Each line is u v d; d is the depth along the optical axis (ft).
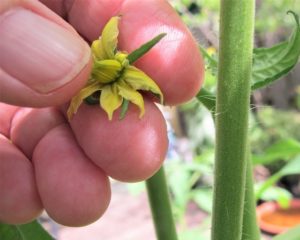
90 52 0.17
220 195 0.17
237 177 0.17
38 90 0.16
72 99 0.17
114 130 0.17
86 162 0.19
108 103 0.16
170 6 0.19
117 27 0.18
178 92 0.19
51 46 0.16
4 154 0.20
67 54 0.16
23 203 0.20
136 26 0.19
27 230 0.21
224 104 0.17
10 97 0.16
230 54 0.16
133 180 0.18
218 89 0.17
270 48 0.19
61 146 0.20
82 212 0.19
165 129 0.18
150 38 0.18
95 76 0.17
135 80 0.17
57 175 0.19
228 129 0.17
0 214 0.20
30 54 0.16
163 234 0.21
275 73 0.19
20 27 0.16
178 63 0.18
